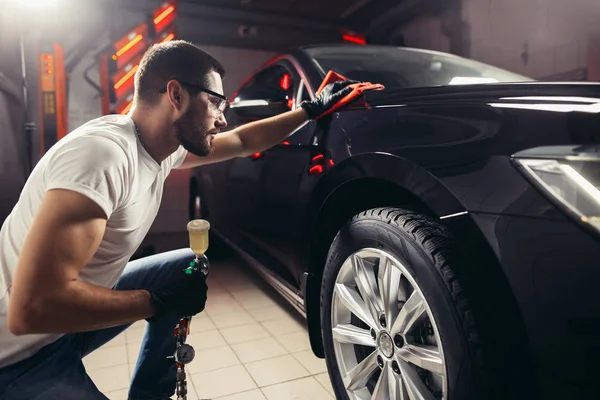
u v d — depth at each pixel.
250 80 2.51
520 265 0.76
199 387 1.53
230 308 2.32
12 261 0.82
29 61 3.65
